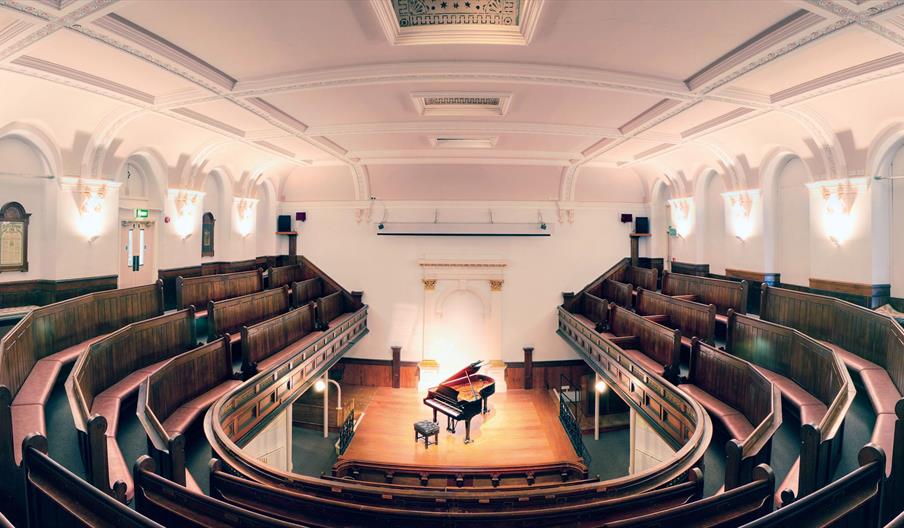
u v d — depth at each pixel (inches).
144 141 368.5
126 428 236.1
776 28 202.8
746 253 426.3
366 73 254.1
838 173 324.8
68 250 331.6
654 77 265.6
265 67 255.4
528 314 637.3
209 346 315.3
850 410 228.4
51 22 188.4
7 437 129.8
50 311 267.1
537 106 319.6
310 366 413.1
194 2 186.2
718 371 297.1
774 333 300.7
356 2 186.5
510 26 214.7
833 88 257.4
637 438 359.6
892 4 170.7
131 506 146.7
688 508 118.6
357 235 642.8
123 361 276.7
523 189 621.6
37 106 279.9
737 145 400.8
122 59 235.0
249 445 322.0
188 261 447.8
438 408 471.8
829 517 105.3
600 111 331.3
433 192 622.5
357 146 472.1
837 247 333.4
